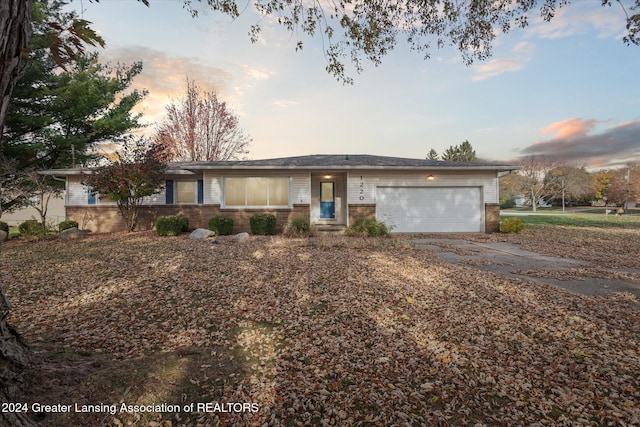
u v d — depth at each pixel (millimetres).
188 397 2660
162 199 16203
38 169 16172
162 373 2938
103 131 17422
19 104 15406
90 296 5375
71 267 7465
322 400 2674
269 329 4086
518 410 2551
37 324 4168
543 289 5711
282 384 2887
